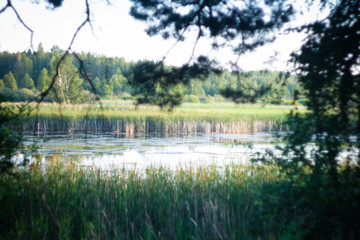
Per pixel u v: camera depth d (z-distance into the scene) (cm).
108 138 1652
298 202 273
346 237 228
